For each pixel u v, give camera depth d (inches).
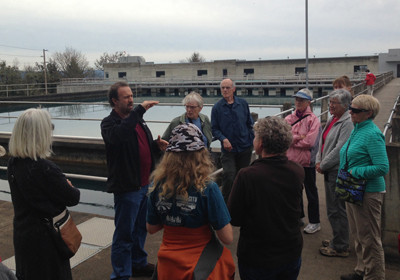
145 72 2267.5
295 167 87.0
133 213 120.0
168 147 79.8
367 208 110.9
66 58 2667.3
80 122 535.2
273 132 84.8
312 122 158.2
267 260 83.4
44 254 86.2
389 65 1911.9
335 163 132.0
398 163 128.6
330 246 143.3
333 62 1961.1
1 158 445.1
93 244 158.1
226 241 79.7
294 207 85.2
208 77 1967.3
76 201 90.6
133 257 130.0
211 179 80.0
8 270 59.8
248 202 83.5
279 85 1712.6
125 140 110.6
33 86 1785.2
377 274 112.7
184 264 76.9
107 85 1738.4
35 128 84.8
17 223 87.8
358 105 108.9
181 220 78.1
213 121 178.4
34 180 85.0
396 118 218.8
